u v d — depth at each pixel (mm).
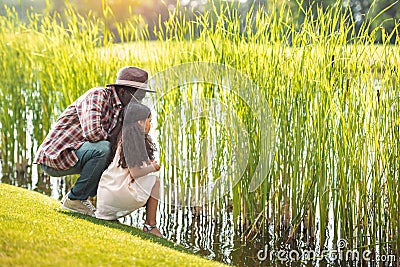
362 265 5359
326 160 5539
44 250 3725
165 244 4938
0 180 8070
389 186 5219
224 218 6359
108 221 5258
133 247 4160
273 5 5934
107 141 5238
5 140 8500
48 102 8070
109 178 5227
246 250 5652
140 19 7332
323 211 5551
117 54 7219
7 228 4113
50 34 8203
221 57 6113
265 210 5867
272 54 5820
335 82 5520
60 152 5234
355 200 5430
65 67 7375
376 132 5273
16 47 8500
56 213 5098
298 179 5707
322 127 5527
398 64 5254
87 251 3826
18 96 8383
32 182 8023
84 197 5340
